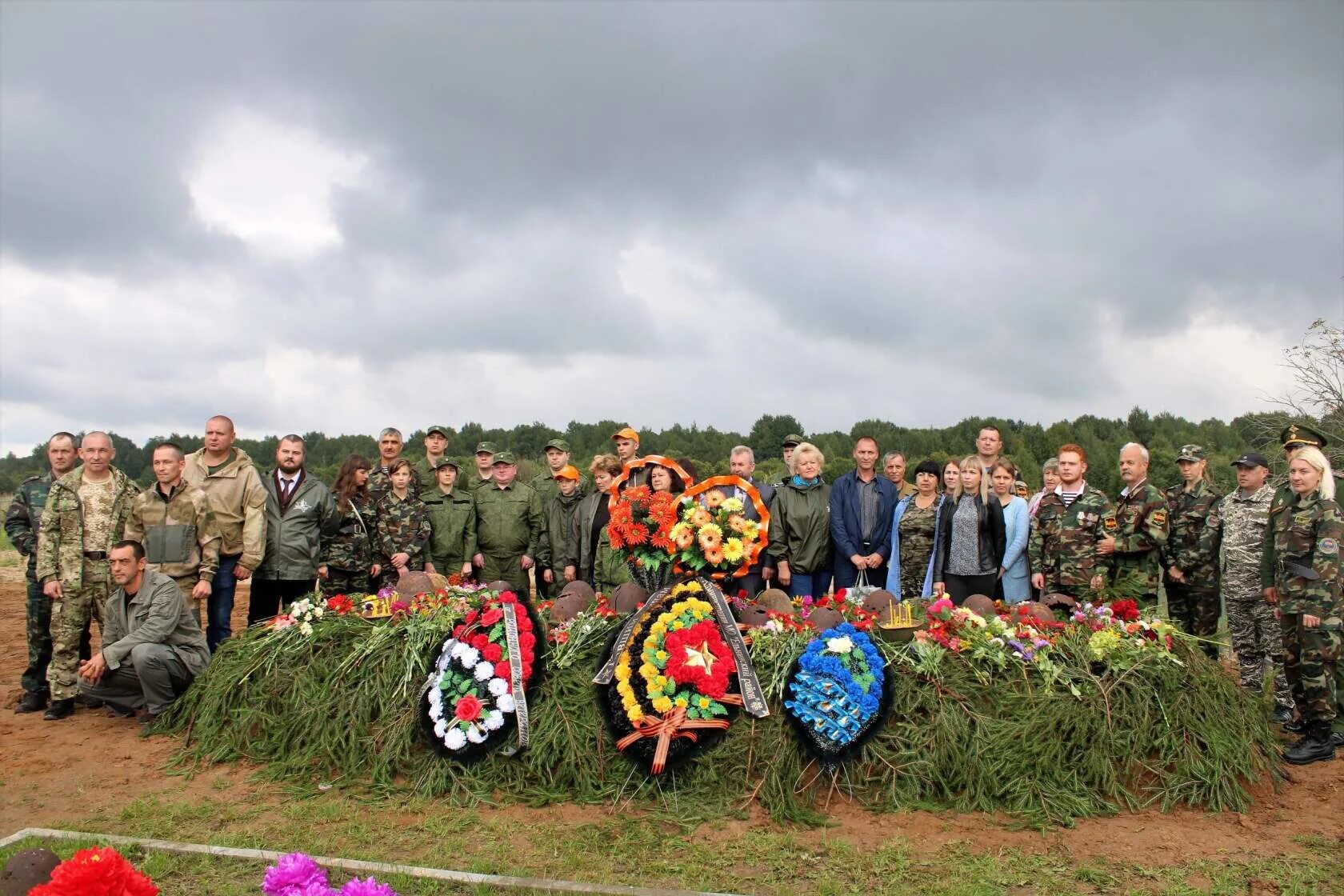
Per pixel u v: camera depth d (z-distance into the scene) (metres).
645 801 5.45
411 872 4.44
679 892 4.25
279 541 8.24
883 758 5.57
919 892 4.36
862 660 5.84
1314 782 5.85
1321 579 6.19
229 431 8.01
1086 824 5.21
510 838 4.97
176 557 7.53
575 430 44.06
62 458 8.02
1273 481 13.48
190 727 6.74
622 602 6.90
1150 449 35.75
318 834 5.04
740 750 5.56
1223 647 7.46
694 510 6.65
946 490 8.40
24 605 14.16
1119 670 5.88
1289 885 4.41
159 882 4.40
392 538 9.11
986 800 5.41
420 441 33.09
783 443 9.83
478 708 5.77
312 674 6.46
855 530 8.53
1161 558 7.91
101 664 6.92
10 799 5.61
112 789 5.79
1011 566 8.02
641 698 5.74
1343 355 14.18
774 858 4.73
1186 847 4.87
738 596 6.92
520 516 9.62
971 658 6.02
